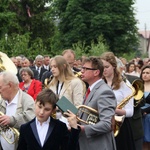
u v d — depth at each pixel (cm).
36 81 1134
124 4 5400
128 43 5472
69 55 970
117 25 5334
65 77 803
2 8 4241
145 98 986
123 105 751
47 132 561
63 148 565
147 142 984
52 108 558
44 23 6047
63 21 5416
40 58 1772
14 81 675
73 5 5275
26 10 6003
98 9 5309
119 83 766
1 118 661
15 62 1617
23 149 570
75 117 559
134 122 830
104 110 607
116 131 674
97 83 632
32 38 5981
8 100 684
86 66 629
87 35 5253
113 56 770
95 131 598
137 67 1617
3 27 4166
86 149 615
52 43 5578
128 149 802
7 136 673
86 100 632
